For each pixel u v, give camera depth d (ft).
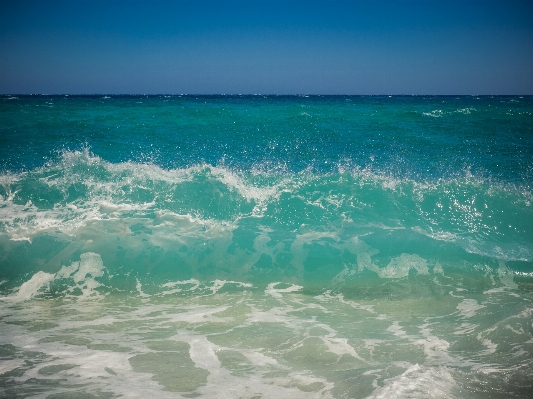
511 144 43.75
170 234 19.63
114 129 48.96
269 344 11.75
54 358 10.89
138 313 14.02
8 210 20.67
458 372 9.64
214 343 11.82
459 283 16.35
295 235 19.98
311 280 16.90
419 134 49.60
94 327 12.88
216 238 19.61
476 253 18.56
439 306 14.38
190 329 12.76
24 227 19.27
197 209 21.65
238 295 15.64
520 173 31.48
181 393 9.28
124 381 9.79
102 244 18.61
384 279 16.88
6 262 17.30
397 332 12.42
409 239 19.54
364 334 12.33
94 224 19.93
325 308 14.42
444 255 18.42
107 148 39.01
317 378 9.87
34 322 13.23
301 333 12.44
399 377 9.40
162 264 17.78
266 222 20.92
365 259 18.26
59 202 21.63
